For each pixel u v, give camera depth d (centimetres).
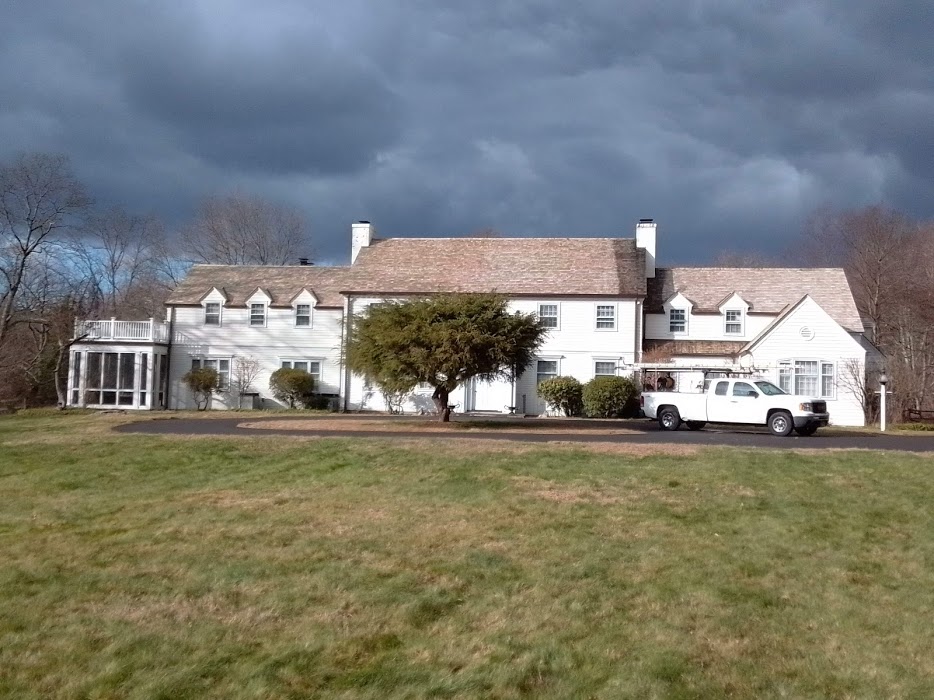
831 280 4506
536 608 830
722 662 700
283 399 4472
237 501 1402
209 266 4984
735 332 4356
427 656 707
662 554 1037
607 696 629
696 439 2458
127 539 1124
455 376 2942
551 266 4438
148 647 723
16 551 1066
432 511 1294
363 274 4469
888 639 763
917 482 1564
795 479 1580
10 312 4553
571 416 4047
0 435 2508
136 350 4459
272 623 787
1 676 663
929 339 5294
